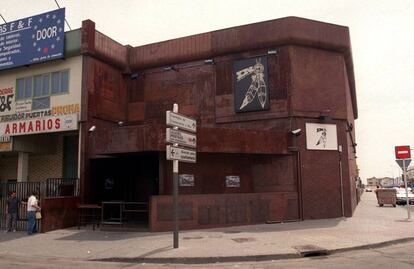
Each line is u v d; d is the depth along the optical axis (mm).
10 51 21219
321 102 19391
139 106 22125
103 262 10445
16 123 20281
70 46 19922
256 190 18422
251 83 19672
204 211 15719
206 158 17047
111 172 20125
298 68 19188
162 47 21797
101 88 20469
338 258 10148
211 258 10125
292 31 19000
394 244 12234
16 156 24266
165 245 11922
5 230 16500
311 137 18922
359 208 26891
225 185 17328
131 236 14094
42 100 20500
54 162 22156
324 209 18641
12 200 16516
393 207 28109
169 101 21500
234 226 16156
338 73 20016
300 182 18266
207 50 20656
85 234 15078
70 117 19109
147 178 20203
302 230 14633
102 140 16312
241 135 17219
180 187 16234
